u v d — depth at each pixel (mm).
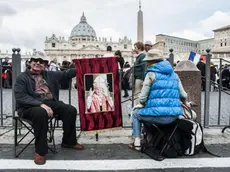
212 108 8336
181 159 3822
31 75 4113
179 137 3951
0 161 3682
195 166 3574
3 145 4340
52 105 4117
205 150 4109
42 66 4129
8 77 13188
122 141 4641
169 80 3869
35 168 3469
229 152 4125
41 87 4164
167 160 3779
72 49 115250
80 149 4195
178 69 5195
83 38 135375
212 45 112812
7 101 9695
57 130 5262
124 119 6590
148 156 3930
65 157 3861
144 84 3912
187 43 116875
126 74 5848
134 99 5520
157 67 3889
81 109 4406
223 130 5172
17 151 4082
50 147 4273
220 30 93188
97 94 4477
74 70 4449
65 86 5273
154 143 4035
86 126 4426
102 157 3879
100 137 4867
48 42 115312
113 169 3465
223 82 13773
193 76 5133
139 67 5586
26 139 4652
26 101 3840
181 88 4121
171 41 106000
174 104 3832
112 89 4555
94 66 4453
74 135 4199
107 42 120312
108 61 4516
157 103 3809
